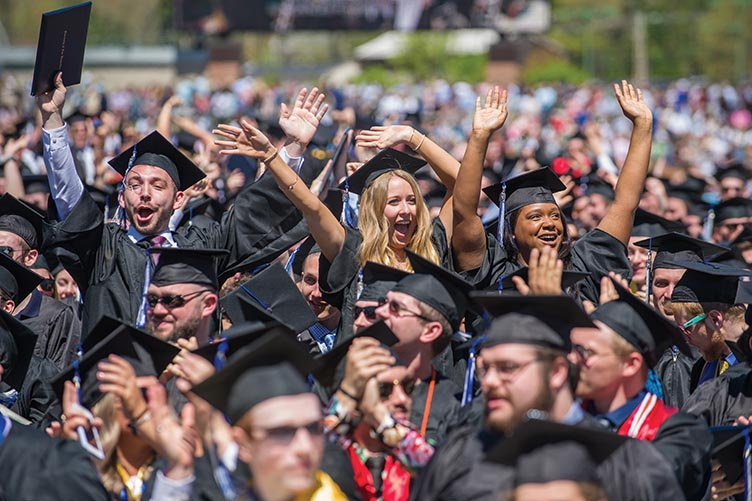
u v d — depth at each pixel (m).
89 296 22.34
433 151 23.45
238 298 20.28
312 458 13.42
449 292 17.39
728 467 16.56
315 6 155.25
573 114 111.44
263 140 20.47
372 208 21.28
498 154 58.00
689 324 21.50
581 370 15.65
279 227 23.50
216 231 23.78
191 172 23.84
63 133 22.14
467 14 155.38
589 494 12.80
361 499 15.22
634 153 23.02
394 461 15.73
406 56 189.38
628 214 22.97
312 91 23.41
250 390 13.48
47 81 21.88
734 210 37.84
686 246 25.19
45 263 27.05
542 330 14.22
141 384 15.07
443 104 125.19
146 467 15.39
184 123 37.34
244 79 121.44
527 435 13.15
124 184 23.47
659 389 17.77
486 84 143.00
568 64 198.88
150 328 18.81
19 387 19.70
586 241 22.97
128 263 22.56
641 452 14.43
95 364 15.80
